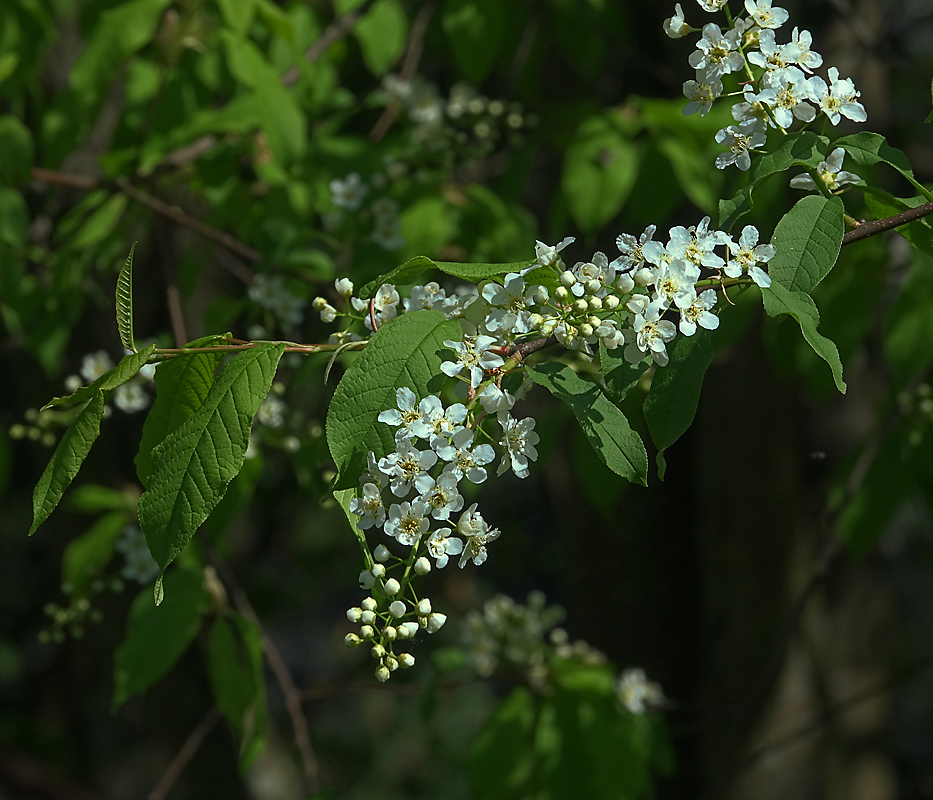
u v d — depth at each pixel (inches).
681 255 53.9
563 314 54.2
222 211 131.3
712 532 183.6
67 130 117.2
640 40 183.8
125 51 108.0
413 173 137.6
